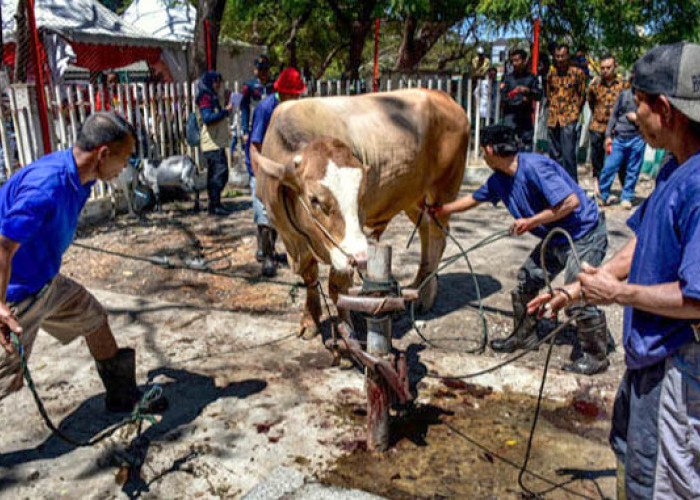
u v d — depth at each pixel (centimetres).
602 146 981
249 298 574
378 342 323
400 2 1451
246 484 310
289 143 402
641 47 1416
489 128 414
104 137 289
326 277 630
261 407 379
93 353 358
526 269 442
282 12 1930
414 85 1219
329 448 340
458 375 419
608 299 209
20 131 810
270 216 426
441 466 325
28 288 295
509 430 358
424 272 531
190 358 444
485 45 1911
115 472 319
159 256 701
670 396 207
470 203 457
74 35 1268
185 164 903
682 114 201
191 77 1251
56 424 359
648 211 214
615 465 326
